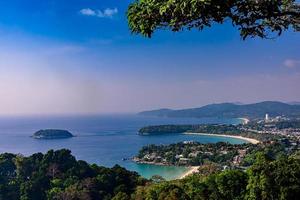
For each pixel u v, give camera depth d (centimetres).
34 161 13025
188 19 1175
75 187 10862
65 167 12588
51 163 12619
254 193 7938
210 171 18275
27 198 10825
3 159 13500
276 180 7756
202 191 8531
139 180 11775
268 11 1204
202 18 1177
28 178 12325
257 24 1242
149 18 1187
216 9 1138
